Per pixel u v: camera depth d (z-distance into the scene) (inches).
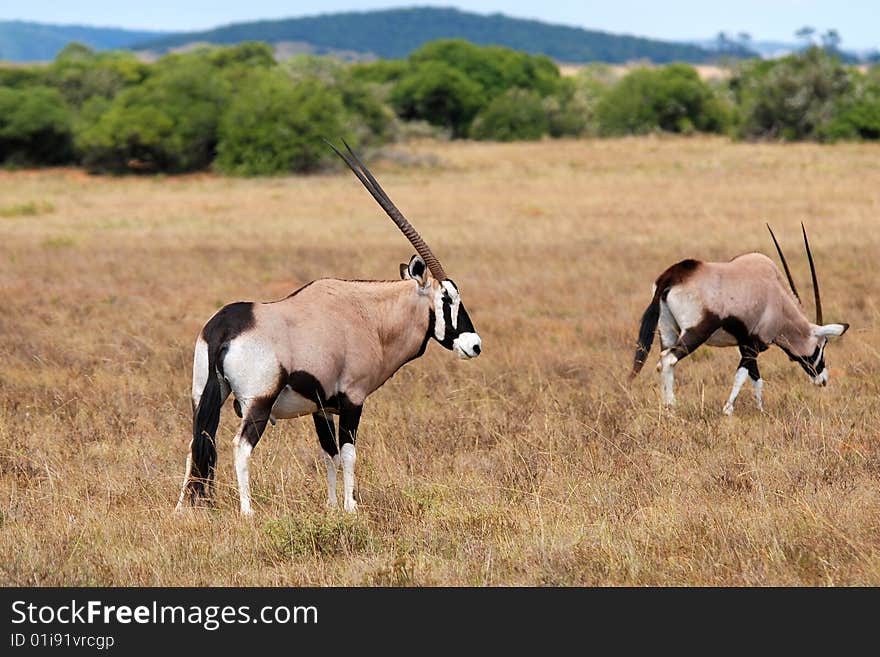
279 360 565.9
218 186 3651.6
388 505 600.7
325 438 608.4
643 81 6156.5
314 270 1648.6
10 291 1430.9
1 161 4473.4
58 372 933.8
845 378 926.4
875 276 1486.2
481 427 764.6
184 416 798.5
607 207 2586.1
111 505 595.8
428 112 6412.4
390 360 626.8
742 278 827.4
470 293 1437.0
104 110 4547.2
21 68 5861.2
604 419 778.8
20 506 585.6
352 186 3479.3
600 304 1332.4
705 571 488.7
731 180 3253.0
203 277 1589.6
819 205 2459.4
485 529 550.6
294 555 525.3
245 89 4414.4
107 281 1549.0
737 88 7775.6
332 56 6624.0
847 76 5265.8
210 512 566.6
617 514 571.2
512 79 7613.2
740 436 729.0
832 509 546.9
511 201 2815.0
